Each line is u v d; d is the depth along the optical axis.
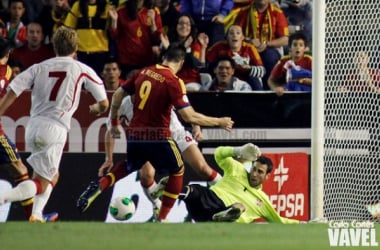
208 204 28.16
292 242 22.92
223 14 35.75
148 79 27.28
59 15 34.84
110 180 27.89
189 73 34.53
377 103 32.03
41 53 34.69
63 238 22.14
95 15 34.75
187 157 29.73
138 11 34.72
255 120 32.22
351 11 31.97
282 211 31.86
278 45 35.72
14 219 30.08
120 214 28.77
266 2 35.78
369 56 32.00
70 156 30.44
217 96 32.16
